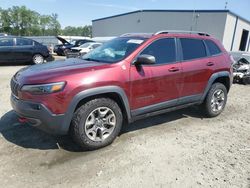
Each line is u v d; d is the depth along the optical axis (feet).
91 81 11.07
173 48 14.46
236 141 13.78
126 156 11.51
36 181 9.50
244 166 11.15
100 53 14.26
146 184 9.57
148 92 13.16
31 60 43.86
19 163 10.59
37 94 10.52
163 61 13.83
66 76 10.79
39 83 10.53
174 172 10.41
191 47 15.47
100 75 11.38
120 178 9.87
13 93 11.96
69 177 9.82
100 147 12.11
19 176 9.75
